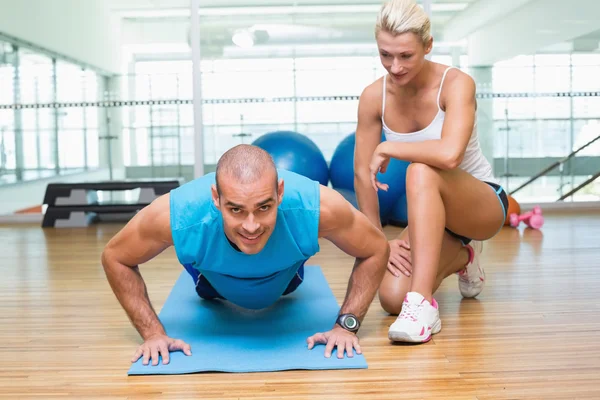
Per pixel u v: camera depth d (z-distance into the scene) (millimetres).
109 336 2225
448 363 1879
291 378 1777
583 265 3289
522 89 5422
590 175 5512
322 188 1836
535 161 5477
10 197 5617
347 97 5488
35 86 5406
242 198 1490
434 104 2219
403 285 2355
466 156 2363
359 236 1919
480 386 1696
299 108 5512
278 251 1807
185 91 5469
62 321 2428
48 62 5406
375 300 2660
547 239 4148
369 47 5449
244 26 5461
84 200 5402
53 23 5367
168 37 5418
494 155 5473
